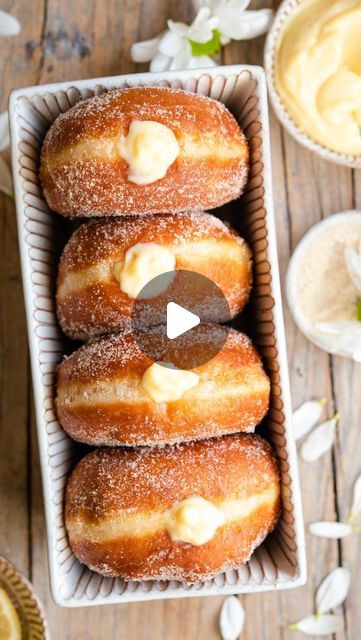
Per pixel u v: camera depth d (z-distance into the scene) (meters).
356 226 0.50
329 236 0.50
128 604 0.51
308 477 0.51
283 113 0.49
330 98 0.49
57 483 0.43
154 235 0.41
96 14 0.51
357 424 0.51
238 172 0.43
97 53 0.51
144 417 0.40
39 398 0.42
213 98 0.45
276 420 0.43
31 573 0.50
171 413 0.40
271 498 0.42
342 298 0.50
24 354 0.51
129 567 0.41
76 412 0.41
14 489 0.50
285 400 0.42
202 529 0.40
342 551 0.51
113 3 0.51
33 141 0.44
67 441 0.44
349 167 0.51
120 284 0.41
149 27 0.51
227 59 0.51
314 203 0.51
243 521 0.41
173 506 0.40
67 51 0.51
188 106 0.41
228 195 0.43
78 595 0.42
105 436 0.41
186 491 0.40
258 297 0.44
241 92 0.44
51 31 0.51
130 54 0.51
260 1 0.51
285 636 0.51
